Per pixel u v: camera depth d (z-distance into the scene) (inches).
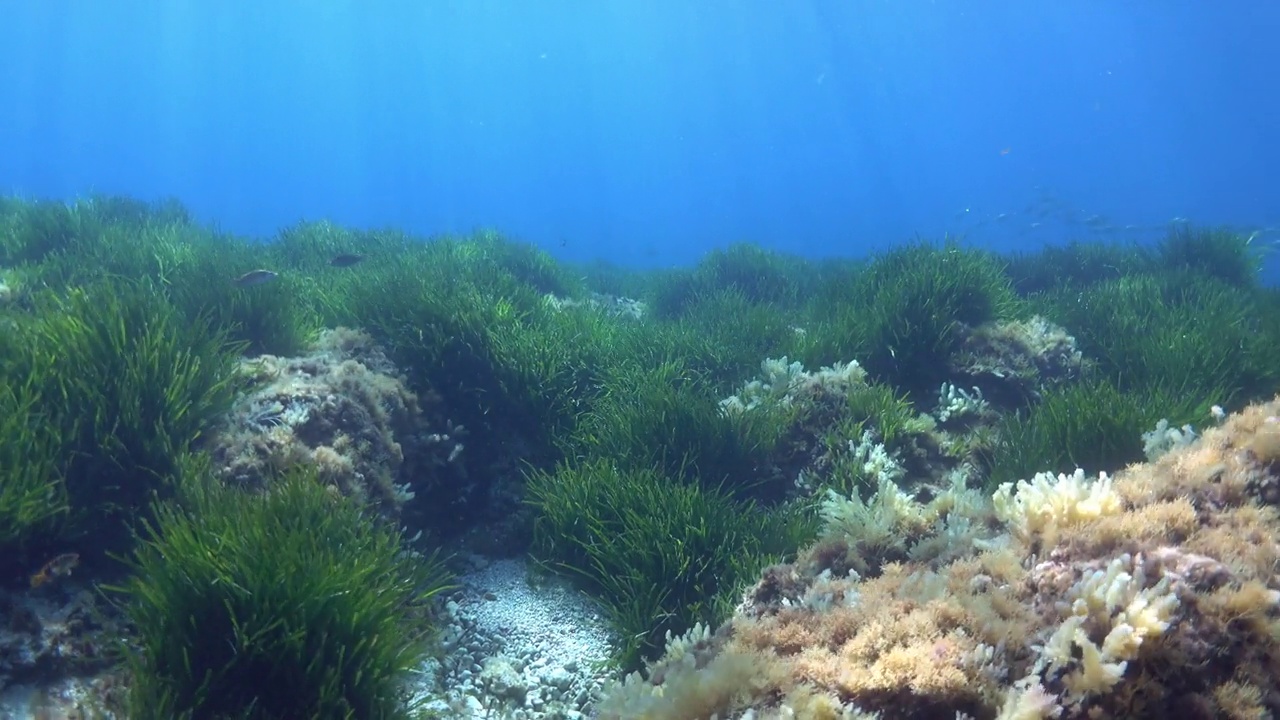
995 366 117.0
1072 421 92.0
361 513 79.3
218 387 82.0
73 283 115.9
